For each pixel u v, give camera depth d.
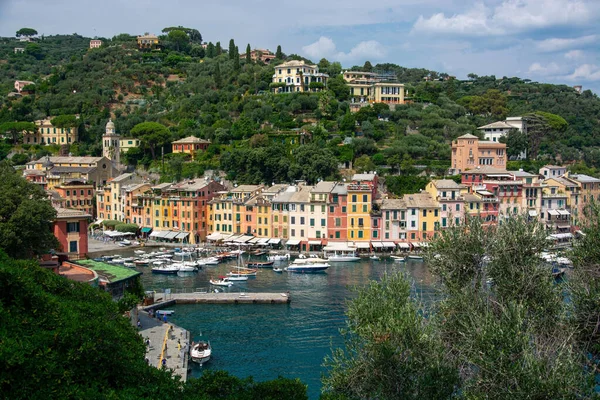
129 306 61.19
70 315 40.47
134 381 39.19
